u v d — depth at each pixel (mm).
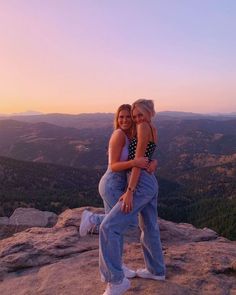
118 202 4574
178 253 6137
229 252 6340
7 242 6617
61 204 83562
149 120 4598
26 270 5855
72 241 6562
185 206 117125
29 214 29172
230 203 97500
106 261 4500
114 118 4789
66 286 5109
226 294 4855
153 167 4660
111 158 4680
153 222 4949
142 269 5207
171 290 4828
